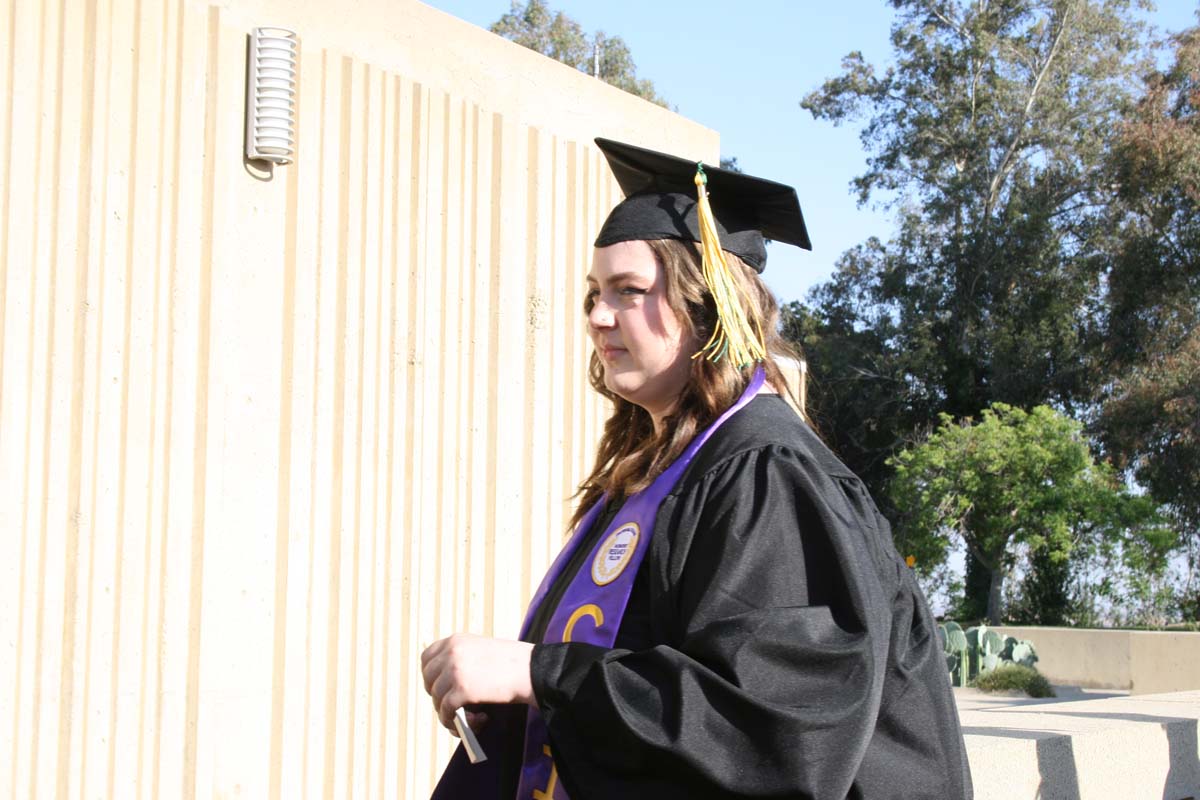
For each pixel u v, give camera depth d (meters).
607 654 1.59
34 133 3.97
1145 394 29.98
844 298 37.50
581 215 5.96
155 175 4.27
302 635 4.63
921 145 37.28
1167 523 28.69
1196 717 4.32
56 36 4.05
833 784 1.45
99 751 4.01
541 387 5.67
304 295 4.70
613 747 1.54
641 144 6.43
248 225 4.53
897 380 34.72
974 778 3.16
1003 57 37.25
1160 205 32.47
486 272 5.46
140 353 4.19
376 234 4.98
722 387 1.83
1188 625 25.91
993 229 35.19
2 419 3.85
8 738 3.82
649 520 1.74
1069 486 26.30
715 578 1.59
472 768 2.02
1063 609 28.56
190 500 4.30
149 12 4.27
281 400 4.62
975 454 26.47
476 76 5.48
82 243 4.07
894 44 38.47
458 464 5.27
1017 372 33.59
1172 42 33.84
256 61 4.54
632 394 1.91
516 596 5.50
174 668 4.21
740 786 1.46
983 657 17.53
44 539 3.93
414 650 5.02
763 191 2.04
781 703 1.48
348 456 4.81
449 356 5.26
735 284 1.95
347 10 4.93
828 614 1.57
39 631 3.90
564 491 5.76
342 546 4.77
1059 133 36.41
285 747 4.54
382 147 5.03
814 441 1.80
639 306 1.89
